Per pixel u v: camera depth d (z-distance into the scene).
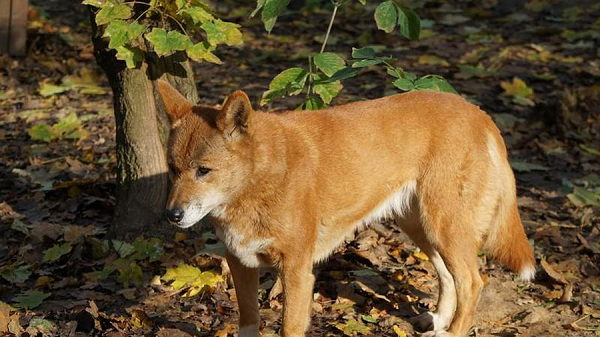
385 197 9.17
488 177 9.16
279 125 8.49
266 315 9.48
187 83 10.72
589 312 9.49
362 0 10.20
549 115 15.28
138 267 10.18
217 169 7.92
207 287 9.91
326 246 8.99
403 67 18.00
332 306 9.63
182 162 7.96
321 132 8.71
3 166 13.67
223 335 8.97
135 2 9.81
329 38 20.25
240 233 8.26
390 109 9.11
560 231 11.50
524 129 15.01
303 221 8.30
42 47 19.03
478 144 9.14
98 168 13.49
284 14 22.77
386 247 10.99
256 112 8.52
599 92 16.16
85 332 9.15
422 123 9.09
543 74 17.55
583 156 14.13
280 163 8.17
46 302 9.78
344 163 8.73
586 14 21.77
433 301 9.89
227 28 9.77
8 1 18.25
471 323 9.10
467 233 9.05
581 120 15.24
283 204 8.16
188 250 10.68
